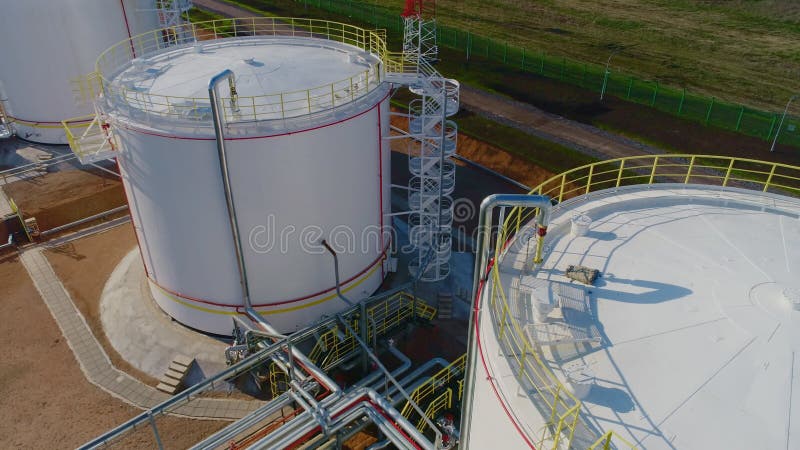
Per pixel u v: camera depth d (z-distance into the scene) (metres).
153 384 21.34
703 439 9.19
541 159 38.12
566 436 9.43
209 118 18.84
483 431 11.32
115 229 30.66
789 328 10.70
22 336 23.66
